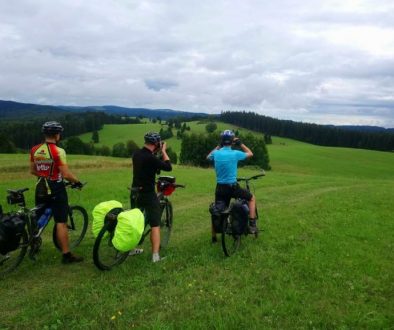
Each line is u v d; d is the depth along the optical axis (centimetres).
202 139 8200
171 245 923
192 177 2666
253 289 646
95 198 1655
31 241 731
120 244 718
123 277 699
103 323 538
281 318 553
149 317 554
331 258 806
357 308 588
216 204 812
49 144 752
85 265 766
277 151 11156
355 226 1127
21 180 2377
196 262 775
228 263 767
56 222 769
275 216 1245
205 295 620
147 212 788
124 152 10700
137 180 782
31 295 634
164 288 650
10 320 557
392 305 607
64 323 542
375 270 746
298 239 955
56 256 818
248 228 883
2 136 9244
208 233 1016
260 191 1983
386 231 1097
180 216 1261
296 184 2473
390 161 10200
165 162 793
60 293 634
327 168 8881
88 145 10938
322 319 549
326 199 1673
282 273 714
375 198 1752
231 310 566
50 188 750
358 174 8294
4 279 699
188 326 521
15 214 707
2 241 667
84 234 921
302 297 619
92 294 625
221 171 854
